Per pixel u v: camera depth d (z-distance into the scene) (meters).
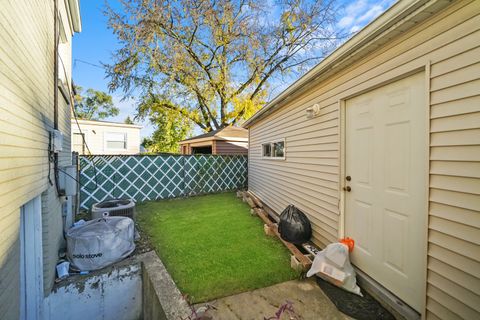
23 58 1.66
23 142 1.63
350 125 2.62
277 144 5.13
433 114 1.63
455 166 1.50
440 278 1.58
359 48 2.21
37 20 2.05
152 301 2.36
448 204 1.54
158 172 6.80
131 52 10.61
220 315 1.96
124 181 6.26
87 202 5.72
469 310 1.42
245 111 13.66
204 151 13.37
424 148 1.74
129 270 2.74
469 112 1.42
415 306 1.80
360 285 2.34
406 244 1.89
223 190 8.16
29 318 2.14
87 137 11.71
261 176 6.37
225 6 10.91
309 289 2.32
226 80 13.27
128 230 3.04
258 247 3.35
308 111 3.38
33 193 1.88
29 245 2.17
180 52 11.11
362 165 2.42
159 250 3.25
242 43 11.98
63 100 3.60
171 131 16.03
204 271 2.67
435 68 1.61
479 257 1.38
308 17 11.79
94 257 2.65
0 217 1.29
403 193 1.93
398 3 1.68
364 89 2.31
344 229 2.69
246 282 2.45
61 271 2.52
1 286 1.35
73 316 2.44
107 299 2.61
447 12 1.53
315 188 3.32
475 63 1.39
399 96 1.97
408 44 1.82
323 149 3.10
